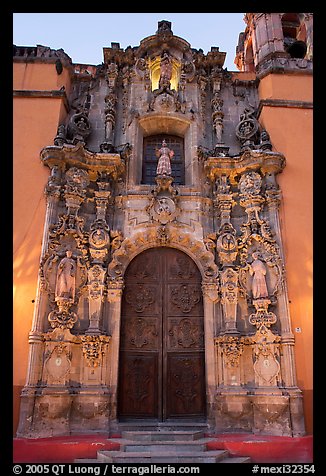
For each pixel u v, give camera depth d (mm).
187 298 13328
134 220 13711
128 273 13562
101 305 12469
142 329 13016
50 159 13352
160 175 13867
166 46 16375
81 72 17109
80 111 15281
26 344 11570
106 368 12031
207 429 11523
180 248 13742
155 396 12398
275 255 12711
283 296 12289
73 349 12031
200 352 12766
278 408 11203
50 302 12148
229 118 15875
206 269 13242
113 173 14078
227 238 13250
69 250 12727
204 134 15336
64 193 13180
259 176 13742
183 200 14070
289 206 13477
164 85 15641
